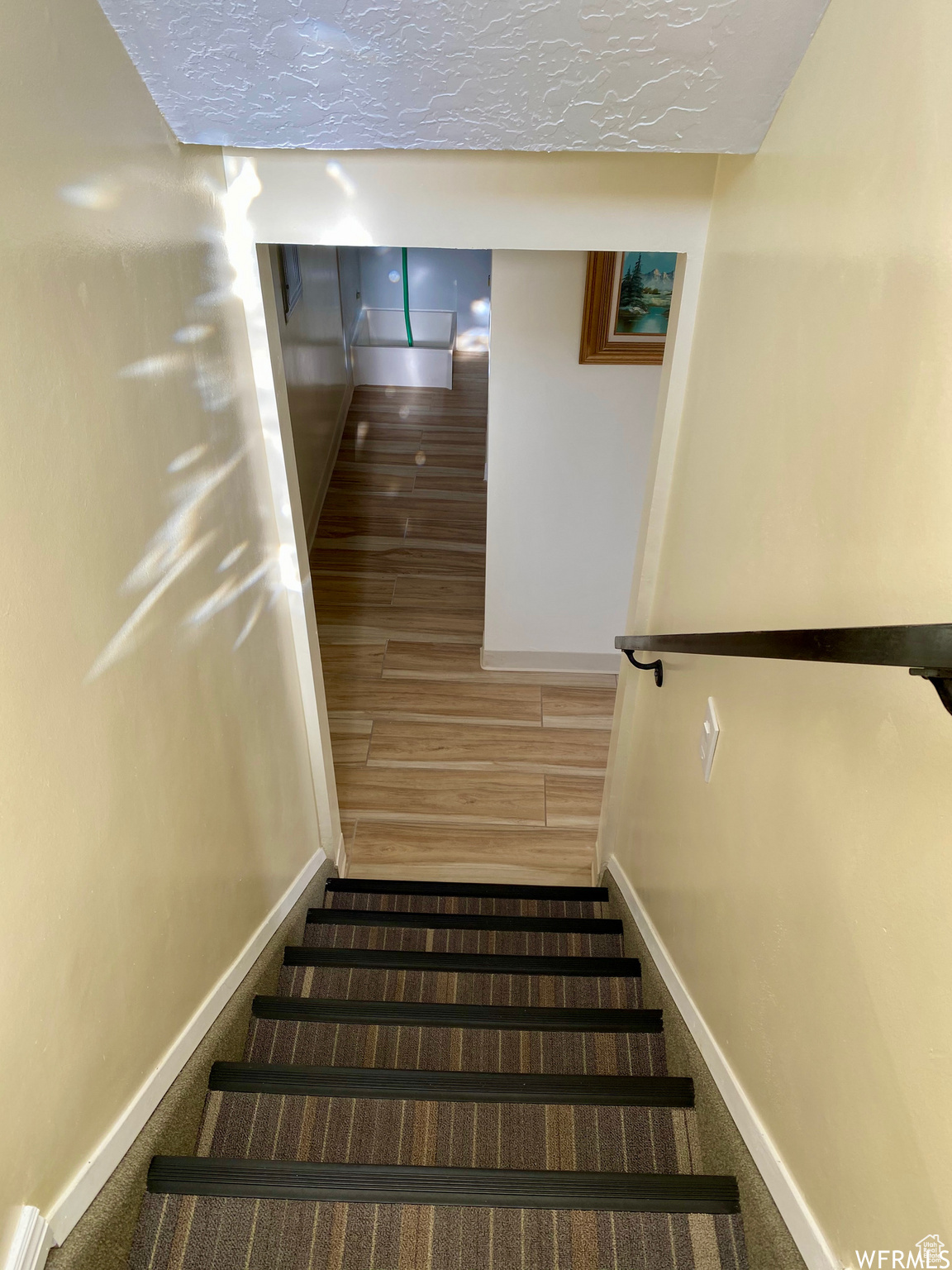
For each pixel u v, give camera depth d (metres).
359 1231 1.47
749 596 1.57
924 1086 1.01
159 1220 1.48
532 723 4.26
